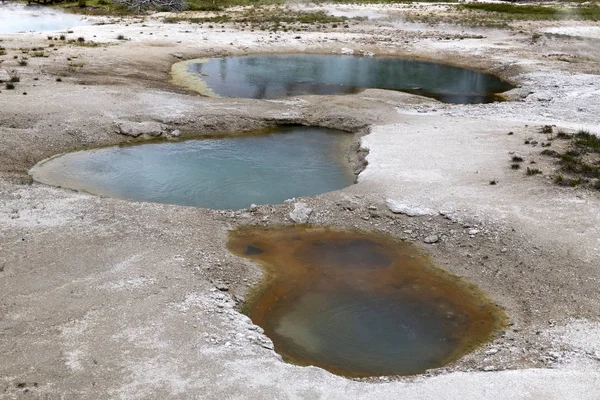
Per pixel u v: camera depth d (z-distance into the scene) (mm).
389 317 12031
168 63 35469
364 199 16875
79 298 11305
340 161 21156
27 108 23078
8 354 9586
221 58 39000
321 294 12781
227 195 17828
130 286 11820
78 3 58156
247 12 57312
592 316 11516
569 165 18562
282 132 24266
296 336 11305
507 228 14938
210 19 51469
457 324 11844
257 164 20531
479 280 13383
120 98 25484
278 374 9453
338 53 42719
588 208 15789
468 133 22938
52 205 15609
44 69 29422
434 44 45500
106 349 9805
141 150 21438
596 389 9086
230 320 11094
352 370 10336
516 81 35375
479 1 71188
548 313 11852
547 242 14211
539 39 46781
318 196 17203
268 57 40375
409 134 22797
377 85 33688
